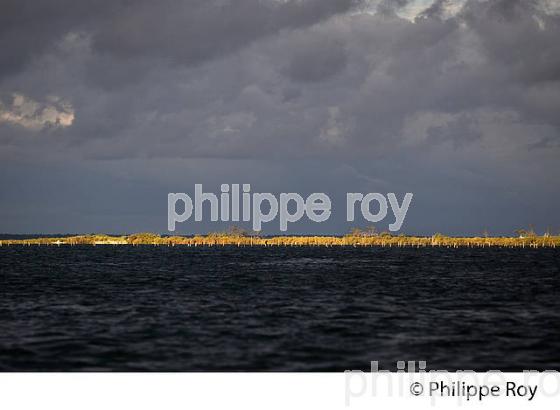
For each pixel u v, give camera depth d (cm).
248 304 7094
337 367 4031
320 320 5812
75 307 6788
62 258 19575
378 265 15688
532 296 8119
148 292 8538
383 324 5581
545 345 4625
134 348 4462
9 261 17550
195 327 5350
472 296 8100
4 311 6431
